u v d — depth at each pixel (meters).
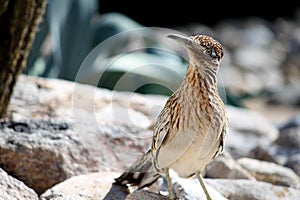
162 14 37.38
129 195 7.95
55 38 14.73
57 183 9.11
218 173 10.05
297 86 27.23
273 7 39.03
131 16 37.09
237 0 38.62
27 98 11.66
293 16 39.09
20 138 9.26
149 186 8.40
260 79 28.50
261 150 11.77
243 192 9.17
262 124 14.53
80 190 8.27
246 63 30.03
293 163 11.64
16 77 10.70
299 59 31.89
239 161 10.87
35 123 9.63
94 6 16.88
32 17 10.52
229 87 25.83
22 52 10.61
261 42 33.66
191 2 37.91
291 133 13.30
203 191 8.05
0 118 10.77
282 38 35.03
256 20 38.28
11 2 10.34
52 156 9.15
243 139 13.45
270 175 10.31
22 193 7.84
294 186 10.06
